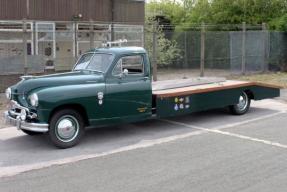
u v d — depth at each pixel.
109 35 21.50
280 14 26.98
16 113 8.94
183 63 24.72
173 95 10.39
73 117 8.91
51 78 8.98
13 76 15.74
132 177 6.94
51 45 19.80
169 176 6.95
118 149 8.71
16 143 9.23
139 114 9.84
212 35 24.27
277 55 23.47
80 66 10.14
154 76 17.45
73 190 6.41
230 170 7.21
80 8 21.14
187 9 31.23
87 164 7.71
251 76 21.31
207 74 21.95
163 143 9.15
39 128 8.51
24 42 14.78
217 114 12.34
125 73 9.50
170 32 25.72
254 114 12.38
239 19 27.77
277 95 13.06
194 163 7.64
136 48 9.94
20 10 19.03
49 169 7.45
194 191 6.27
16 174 7.20
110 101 9.33
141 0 23.64
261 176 6.89
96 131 10.28
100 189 6.43
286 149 8.55
